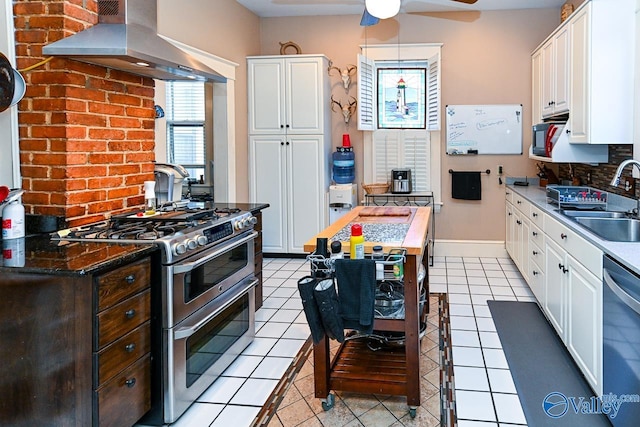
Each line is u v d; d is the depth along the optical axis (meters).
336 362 2.62
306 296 2.12
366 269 2.08
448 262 5.46
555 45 4.36
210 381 2.63
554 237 3.19
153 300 2.21
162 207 3.15
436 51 5.61
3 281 1.88
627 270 1.92
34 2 2.44
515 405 2.42
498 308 3.86
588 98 3.46
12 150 2.51
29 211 2.54
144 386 2.17
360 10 5.58
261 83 5.53
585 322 2.49
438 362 2.91
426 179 5.73
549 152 4.30
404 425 2.26
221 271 2.73
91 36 2.41
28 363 1.89
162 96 3.88
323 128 5.49
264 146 5.60
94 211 2.68
